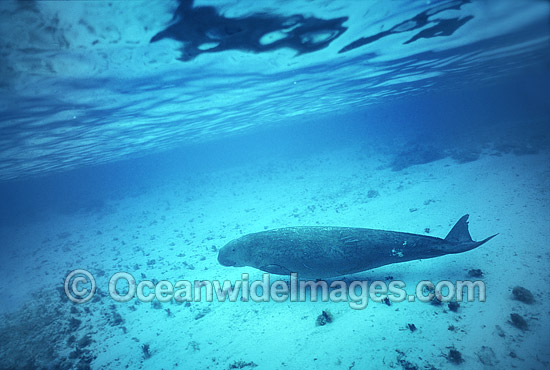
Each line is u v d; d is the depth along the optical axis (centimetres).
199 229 1877
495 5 854
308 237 800
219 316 860
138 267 1410
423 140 3500
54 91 906
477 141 2672
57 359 836
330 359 602
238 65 1051
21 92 852
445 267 850
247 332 759
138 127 1859
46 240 2436
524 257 809
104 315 1020
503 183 1438
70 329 967
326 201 1859
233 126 3072
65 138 1641
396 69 1658
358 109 4456
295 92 1803
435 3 800
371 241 768
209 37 752
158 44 737
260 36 816
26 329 1013
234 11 640
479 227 1063
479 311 651
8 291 1489
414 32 1034
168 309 945
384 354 585
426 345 587
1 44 587
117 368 743
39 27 560
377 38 1035
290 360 625
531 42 1484
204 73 1064
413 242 756
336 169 2811
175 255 1490
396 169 2278
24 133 1307
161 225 2170
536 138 2211
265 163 4419
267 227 1616
